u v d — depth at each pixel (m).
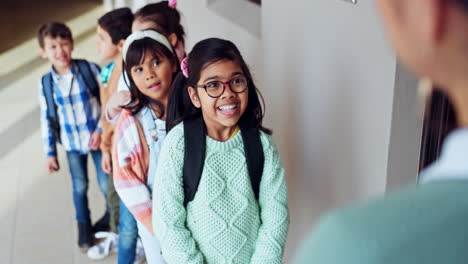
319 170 2.09
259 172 1.62
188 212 1.63
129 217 2.38
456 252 0.39
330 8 1.80
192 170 1.56
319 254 0.44
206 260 1.66
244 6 2.94
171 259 1.61
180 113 1.71
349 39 1.72
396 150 1.63
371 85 1.65
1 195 3.35
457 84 0.40
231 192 1.60
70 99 2.65
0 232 2.99
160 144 1.94
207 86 1.52
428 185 0.43
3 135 4.17
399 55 0.43
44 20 8.09
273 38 2.29
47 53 2.57
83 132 2.71
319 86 1.96
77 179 2.79
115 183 1.94
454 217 0.40
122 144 1.93
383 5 0.42
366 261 0.41
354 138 1.80
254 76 2.58
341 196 1.96
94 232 2.92
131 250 2.44
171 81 1.96
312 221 2.23
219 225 1.60
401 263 0.40
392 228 0.41
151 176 1.95
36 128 4.28
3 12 8.57
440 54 0.40
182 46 2.30
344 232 0.43
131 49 1.89
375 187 1.73
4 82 5.43
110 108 2.08
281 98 2.30
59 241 2.92
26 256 2.80
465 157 0.41
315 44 1.94
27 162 3.75
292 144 2.27
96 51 6.35
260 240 1.64
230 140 1.59
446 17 0.38
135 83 1.93
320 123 2.00
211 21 3.12
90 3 8.95
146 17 2.21
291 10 2.08
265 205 1.65
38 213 3.17
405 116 1.59
